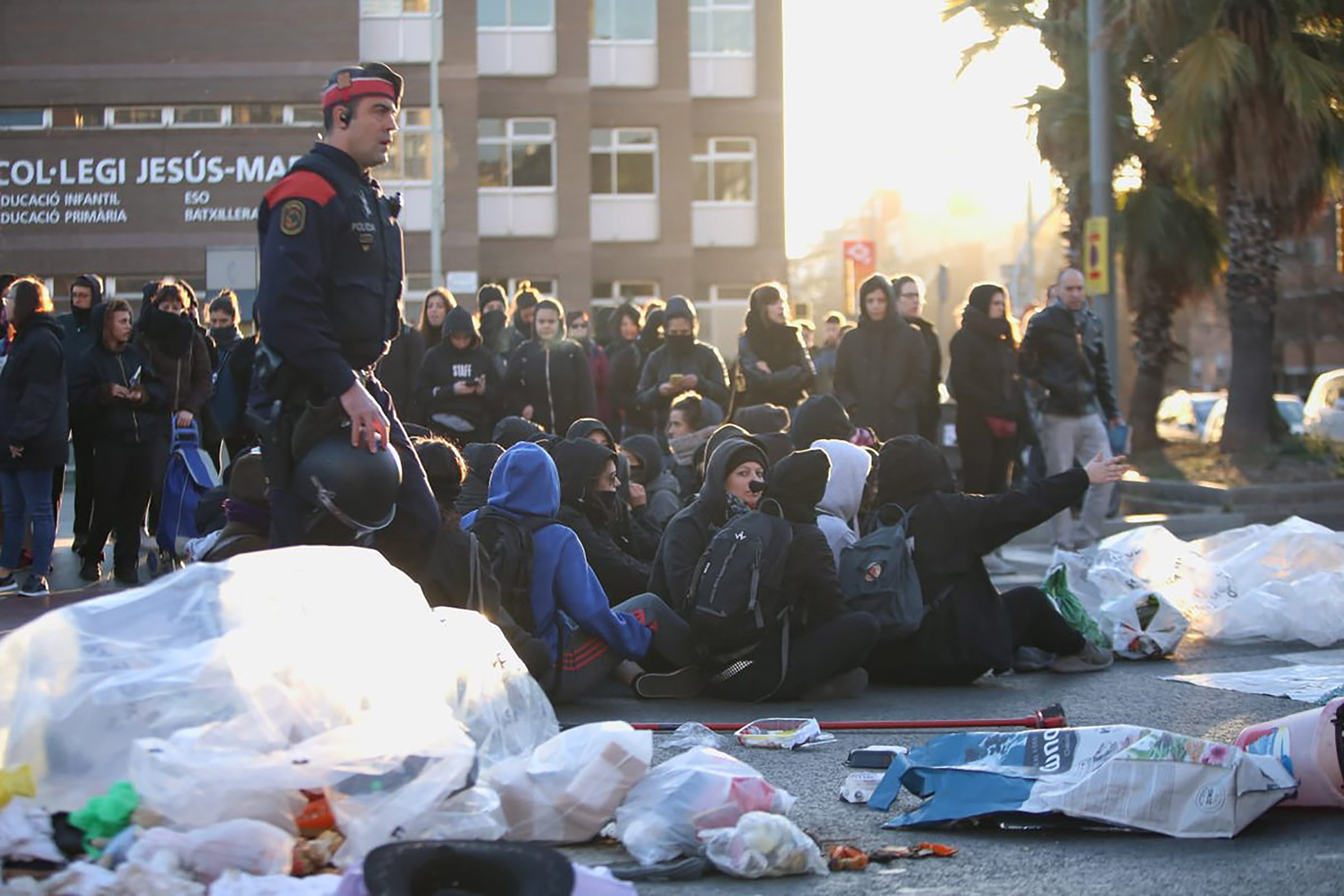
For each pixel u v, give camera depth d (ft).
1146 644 27.43
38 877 12.30
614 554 25.26
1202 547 33.12
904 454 25.35
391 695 13.78
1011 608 25.61
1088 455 41.39
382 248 16.94
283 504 16.80
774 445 30.42
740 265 130.31
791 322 42.91
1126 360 129.90
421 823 13.14
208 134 118.32
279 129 118.62
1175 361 69.67
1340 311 170.40
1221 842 15.17
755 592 22.89
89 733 13.03
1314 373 180.86
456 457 21.13
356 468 16.25
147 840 12.32
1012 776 15.89
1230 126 57.16
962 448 40.29
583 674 22.84
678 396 41.45
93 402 34.81
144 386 35.19
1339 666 26.25
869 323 39.99
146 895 11.84
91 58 117.70
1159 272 68.03
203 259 118.01
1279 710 22.33
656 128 128.16
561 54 124.98
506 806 14.62
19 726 13.00
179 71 118.01
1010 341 40.27
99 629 13.50
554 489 22.86
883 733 20.95
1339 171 60.29
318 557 14.26
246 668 13.35
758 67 129.80
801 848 14.05
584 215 125.18
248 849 12.41
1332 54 57.62
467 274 121.29
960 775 16.08
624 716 22.26
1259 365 61.98
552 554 22.47
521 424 30.55
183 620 13.69
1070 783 15.61
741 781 14.65
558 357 42.29
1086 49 65.16
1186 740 15.66
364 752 13.19
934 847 14.85
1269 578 31.14
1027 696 24.03
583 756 14.71
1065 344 40.91
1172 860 14.56
